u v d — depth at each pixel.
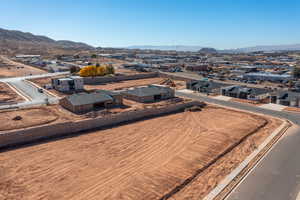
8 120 35.75
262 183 20.56
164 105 48.66
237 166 23.56
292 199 18.39
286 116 42.03
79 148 28.08
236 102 53.16
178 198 18.38
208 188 19.75
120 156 26.00
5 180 20.97
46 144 29.17
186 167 23.38
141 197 18.44
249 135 32.66
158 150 27.66
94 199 18.23
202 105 50.25
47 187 19.95
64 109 43.28
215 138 31.33
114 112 42.06
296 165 23.84
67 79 62.53
